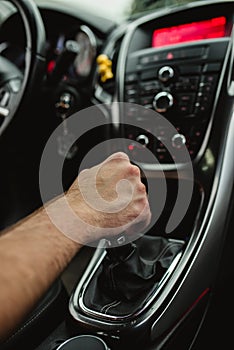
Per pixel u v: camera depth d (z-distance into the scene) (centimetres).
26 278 31
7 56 134
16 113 113
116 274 70
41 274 32
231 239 85
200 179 89
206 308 77
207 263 77
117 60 116
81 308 69
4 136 116
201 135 93
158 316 67
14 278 31
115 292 69
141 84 105
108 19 133
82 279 75
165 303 68
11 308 29
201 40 100
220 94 93
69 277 103
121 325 65
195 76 98
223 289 85
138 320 65
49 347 65
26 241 35
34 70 110
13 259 32
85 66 123
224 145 88
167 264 76
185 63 100
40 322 69
